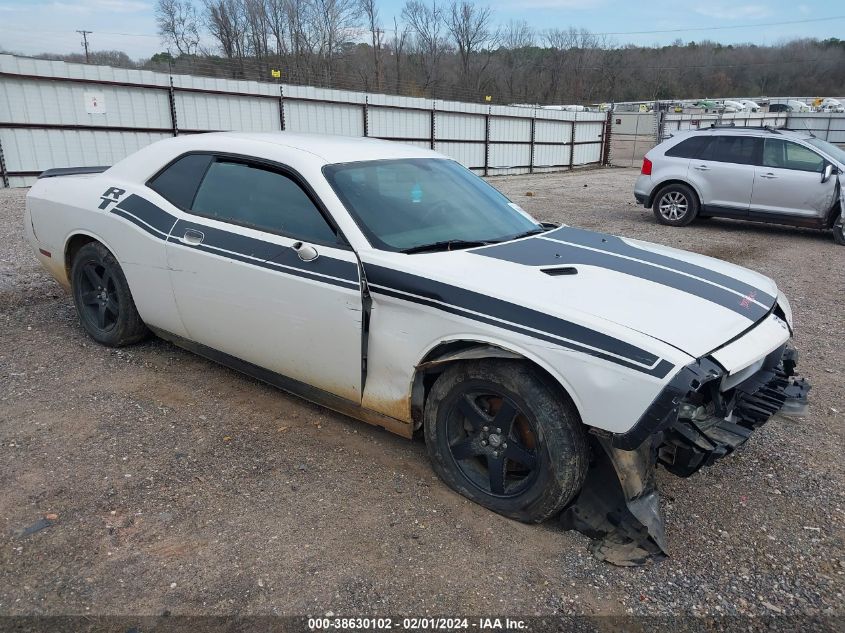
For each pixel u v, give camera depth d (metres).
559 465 2.68
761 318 3.00
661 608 2.44
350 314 3.17
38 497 2.95
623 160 35.25
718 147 11.12
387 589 2.47
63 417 3.69
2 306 5.56
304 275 3.30
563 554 2.71
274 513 2.91
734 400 2.93
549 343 2.62
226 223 3.69
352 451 3.45
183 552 2.63
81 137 16.12
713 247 9.77
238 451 3.41
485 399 2.98
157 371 4.35
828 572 2.66
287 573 2.54
